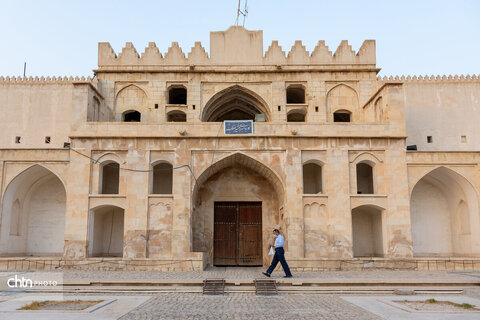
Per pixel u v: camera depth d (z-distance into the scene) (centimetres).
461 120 2728
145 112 2650
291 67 2698
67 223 2155
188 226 2141
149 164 2211
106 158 2230
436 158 2300
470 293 1435
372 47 2725
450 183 2483
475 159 2312
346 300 1296
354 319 1007
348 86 2697
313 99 2659
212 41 2722
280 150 2238
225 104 2931
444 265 2098
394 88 2306
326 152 2241
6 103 2711
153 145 2228
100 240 2455
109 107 2645
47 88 2738
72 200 2178
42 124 2689
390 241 2161
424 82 2766
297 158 2225
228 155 2230
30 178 2444
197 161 2222
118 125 2253
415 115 2722
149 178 2198
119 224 2506
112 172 2531
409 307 1173
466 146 2702
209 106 2730
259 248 2469
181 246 2119
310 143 2245
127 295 1404
